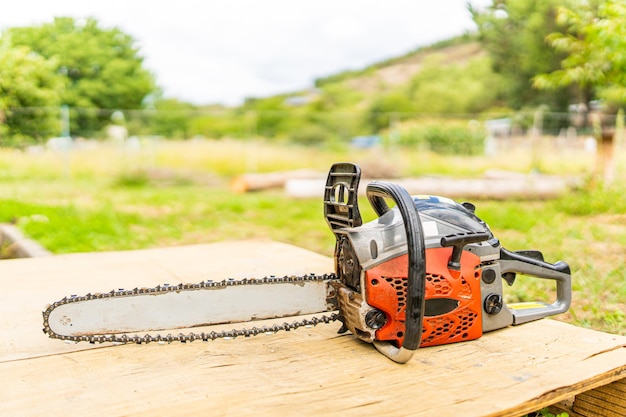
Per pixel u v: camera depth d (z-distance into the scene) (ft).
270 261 11.69
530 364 6.06
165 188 40.75
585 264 14.46
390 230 6.28
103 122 68.49
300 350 6.57
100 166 45.34
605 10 18.60
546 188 31.30
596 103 41.22
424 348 6.52
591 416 6.57
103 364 6.18
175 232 21.81
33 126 44.04
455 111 103.76
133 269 10.96
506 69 53.72
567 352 6.40
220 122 111.24
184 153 51.21
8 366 6.15
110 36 81.25
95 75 80.02
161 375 5.87
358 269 6.37
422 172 44.47
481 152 55.98
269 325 7.57
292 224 24.04
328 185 6.95
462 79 108.37
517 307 7.60
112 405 5.17
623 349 6.53
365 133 114.11
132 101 82.23
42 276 10.40
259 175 40.06
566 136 49.47
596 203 25.00
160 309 6.44
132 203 30.96
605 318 10.36
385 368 5.99
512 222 21.61
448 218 6.54
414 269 5.39
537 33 38.45
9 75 42.91
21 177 41.42
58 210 25.20
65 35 78.43
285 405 5.12
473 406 5.09
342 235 6.77
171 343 6.82
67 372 5.97
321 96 141.49
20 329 7.39
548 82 25.00
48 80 46.24
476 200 31.35
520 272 7.23
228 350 6.59
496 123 82.23
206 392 5.42
